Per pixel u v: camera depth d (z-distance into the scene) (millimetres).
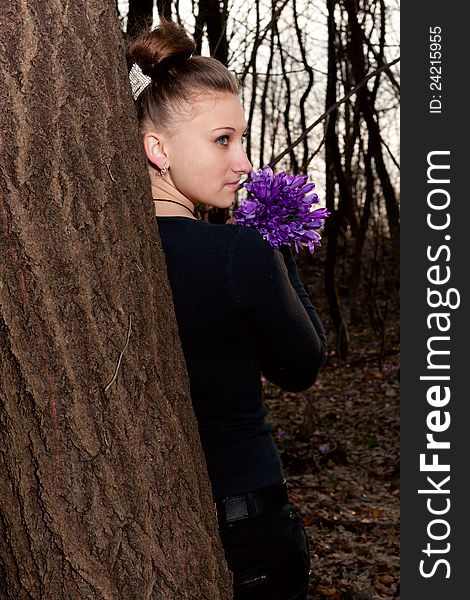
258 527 1517
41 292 1121
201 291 1469
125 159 1194
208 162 1562
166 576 1199
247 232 1502
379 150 13617
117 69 1195
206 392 1512
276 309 1483
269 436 1607
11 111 1104
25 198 1110
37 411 1131
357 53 10961
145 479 1188
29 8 1110
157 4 5285
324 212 1555
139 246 1207
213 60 1594
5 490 1151
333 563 4570
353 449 7516
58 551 1143
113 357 1167
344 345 12070
